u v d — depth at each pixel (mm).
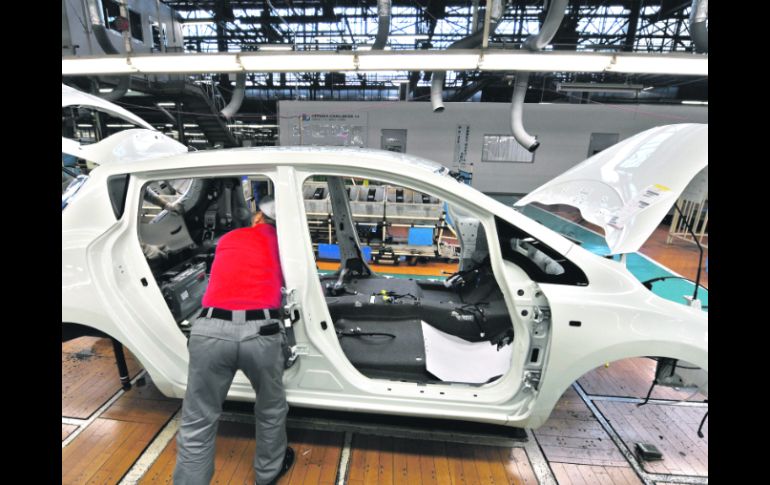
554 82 11461
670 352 1612
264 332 1489
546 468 1866
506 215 1678
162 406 2254
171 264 2578
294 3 11047
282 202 1687
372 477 1786
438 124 11109
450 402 1727
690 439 2078
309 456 1890
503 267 1671
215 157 1743
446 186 1676
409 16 11672
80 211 1827
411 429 2027
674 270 5641
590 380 2605
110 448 1933
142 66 4953
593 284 1650
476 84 11492
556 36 11000
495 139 11148
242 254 1565
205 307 1519
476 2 7324
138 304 1841
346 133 11234
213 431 1531
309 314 1710
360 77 14797
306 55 4750
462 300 2559
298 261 1675
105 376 2535
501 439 2027
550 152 11125
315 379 1771
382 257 5363
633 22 10484
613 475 1838
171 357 1894
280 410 1638
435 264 5539
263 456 1651
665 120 10508
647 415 2264
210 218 3062
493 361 2109
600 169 2029
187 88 9508
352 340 2184
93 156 2221
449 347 2225
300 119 11203
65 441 1967
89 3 6836
